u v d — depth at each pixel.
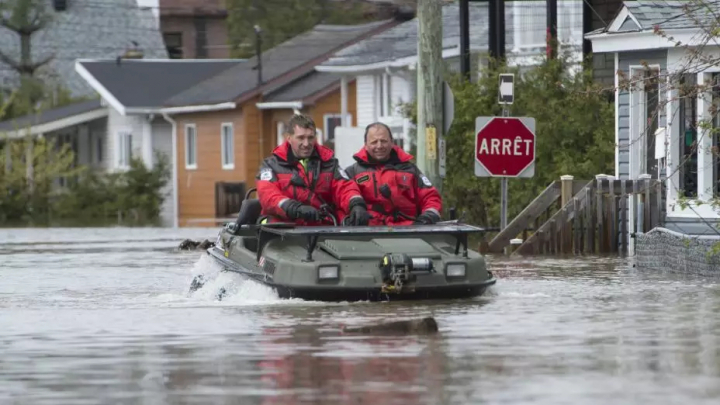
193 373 38.75
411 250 57.09
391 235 57.66
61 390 36.53
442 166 99.25
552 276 70.50
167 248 108.50
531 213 92.19
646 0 95.75
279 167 62.56
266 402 34.25
